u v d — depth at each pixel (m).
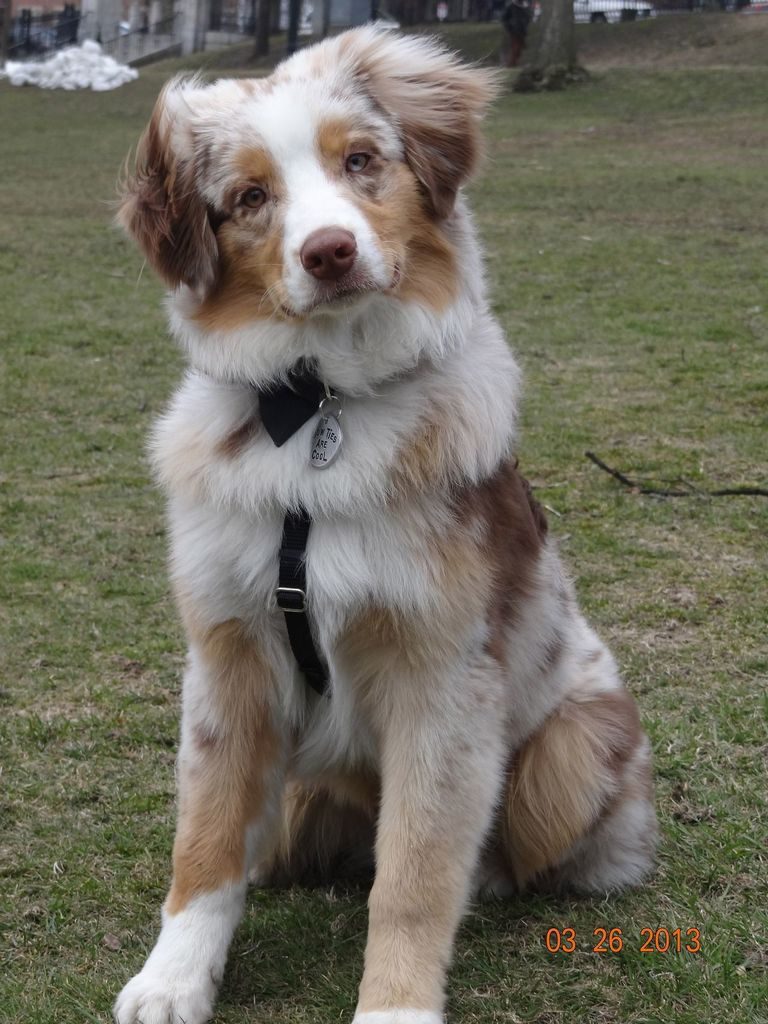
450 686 1.90
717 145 9.38
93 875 2.05
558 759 2.00
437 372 1.94
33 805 2.16
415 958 1.86
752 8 17.06
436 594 1.88
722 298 5.06
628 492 3.04
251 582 1.91
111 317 4.98
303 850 2.07
